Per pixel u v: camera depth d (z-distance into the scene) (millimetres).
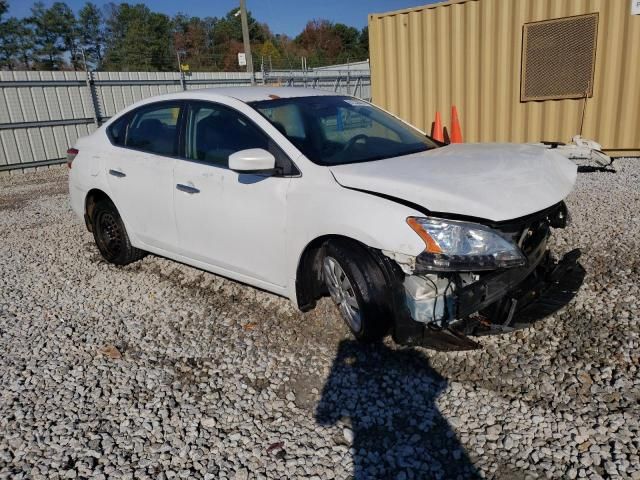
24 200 9211
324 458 2461
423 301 2863
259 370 3207
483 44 8102
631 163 7473
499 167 3184
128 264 5133
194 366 3297
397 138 4020
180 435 2660
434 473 2338
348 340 3445
